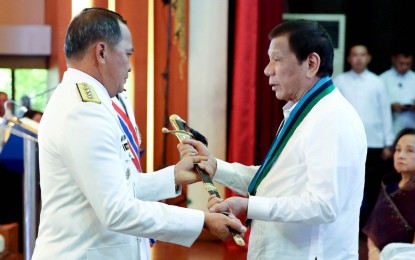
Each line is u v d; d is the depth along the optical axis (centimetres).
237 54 689
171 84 727
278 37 299
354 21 824
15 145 651
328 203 280
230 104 721
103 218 261
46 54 791
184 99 711
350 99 756
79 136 261
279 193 298
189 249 666
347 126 287
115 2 669
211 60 702
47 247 272
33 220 457
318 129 287
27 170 452
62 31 620
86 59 279
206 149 334
